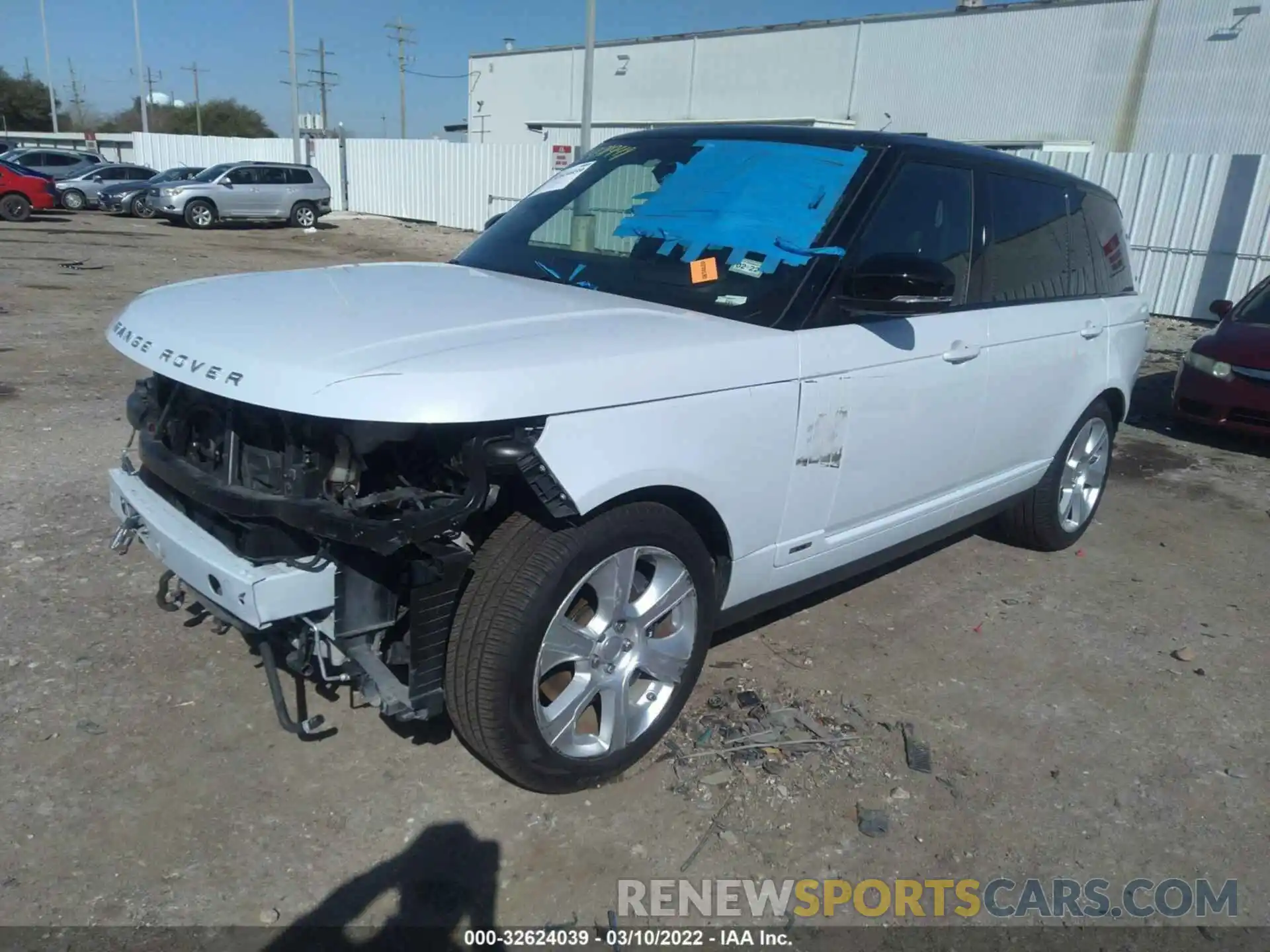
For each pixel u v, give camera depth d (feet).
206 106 287.07
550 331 9.02
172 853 8.66
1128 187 50.06
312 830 9.05
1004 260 13.80
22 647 11.60
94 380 24.64
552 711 9.16
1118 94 83.61
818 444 10.71
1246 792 10.66
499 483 8.43
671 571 9.71
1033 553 17.31
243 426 8.55
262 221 88.63
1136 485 22.16
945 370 12.29
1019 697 12.26
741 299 10.62
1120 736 11.58
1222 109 77.92
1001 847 9.53
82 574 13.50
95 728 10.24
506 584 8.50
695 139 13.10
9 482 16.76
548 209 13.21
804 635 13.42
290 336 8.51
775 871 8.99
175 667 11.42
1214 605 15.55
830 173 11.68
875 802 9.98
